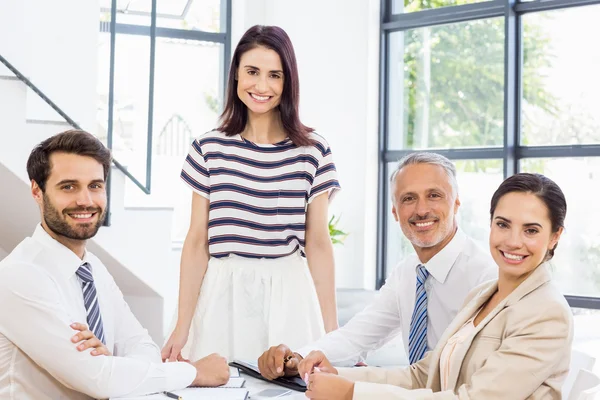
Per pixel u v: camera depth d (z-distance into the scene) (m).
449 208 2.24
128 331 2.31
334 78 6.04
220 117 2.67
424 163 2.25
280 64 2.57
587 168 5.19
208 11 6.24
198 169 2.64
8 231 4.62
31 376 1.94
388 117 6.11
